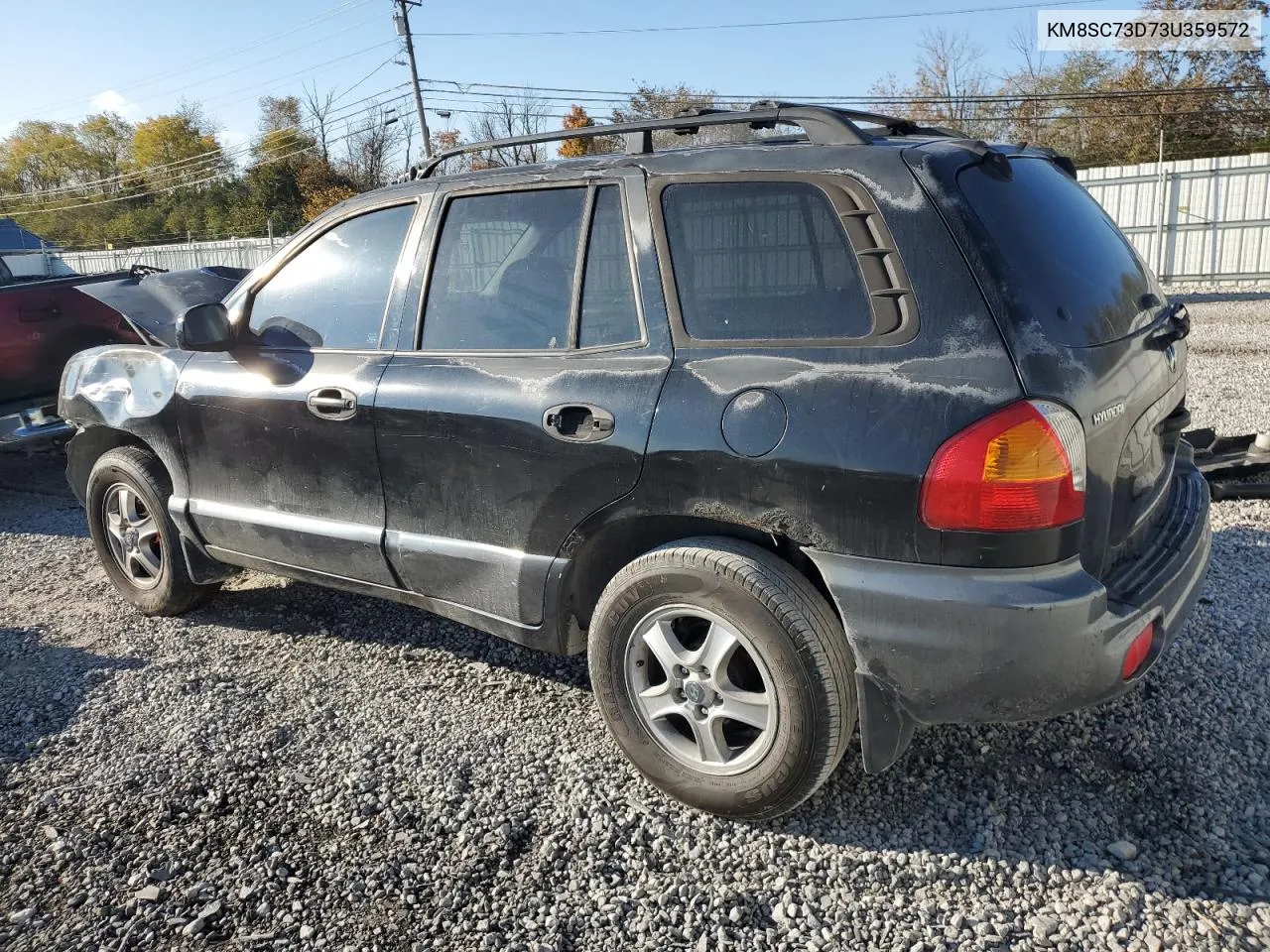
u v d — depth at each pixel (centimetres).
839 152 249
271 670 379
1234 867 239
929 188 235
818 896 238
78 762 318
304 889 251
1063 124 3728
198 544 396
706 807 266
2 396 684
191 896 250
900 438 225
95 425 426
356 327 339
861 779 283
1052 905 231
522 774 298
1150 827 256
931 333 228
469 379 299
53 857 269
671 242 269
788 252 250
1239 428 684
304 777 301
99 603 466
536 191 300
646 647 272
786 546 258
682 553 255
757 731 266
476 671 370
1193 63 3391
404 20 3359
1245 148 3350
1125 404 244
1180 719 306
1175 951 213
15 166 7875
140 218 6581
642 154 286
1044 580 221
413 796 289
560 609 291
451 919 238
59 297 705
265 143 5884
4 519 654
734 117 271
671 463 254
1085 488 227
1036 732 303
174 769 310
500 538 298
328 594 458
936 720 236
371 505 330
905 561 228
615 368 271
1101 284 261
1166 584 251
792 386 240
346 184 5884
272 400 348
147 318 424
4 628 441
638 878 249
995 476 216
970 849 252
